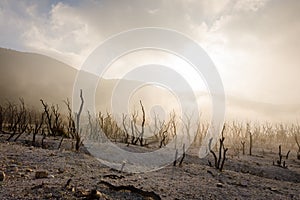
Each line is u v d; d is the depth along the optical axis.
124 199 7.12
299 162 26.84
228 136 49.31
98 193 6.81
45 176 8.68
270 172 19.47
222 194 9.24
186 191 8.99
